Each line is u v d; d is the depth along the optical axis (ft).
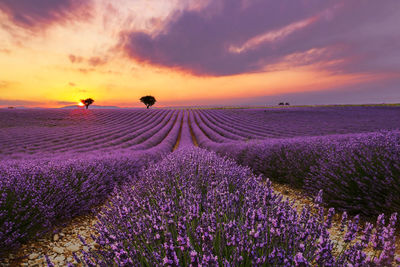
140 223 6.23
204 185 11.09
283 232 5.13
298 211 12.00
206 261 3.96
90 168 17.80
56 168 15.79
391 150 12.81
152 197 9.81
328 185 12.87
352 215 11.19
